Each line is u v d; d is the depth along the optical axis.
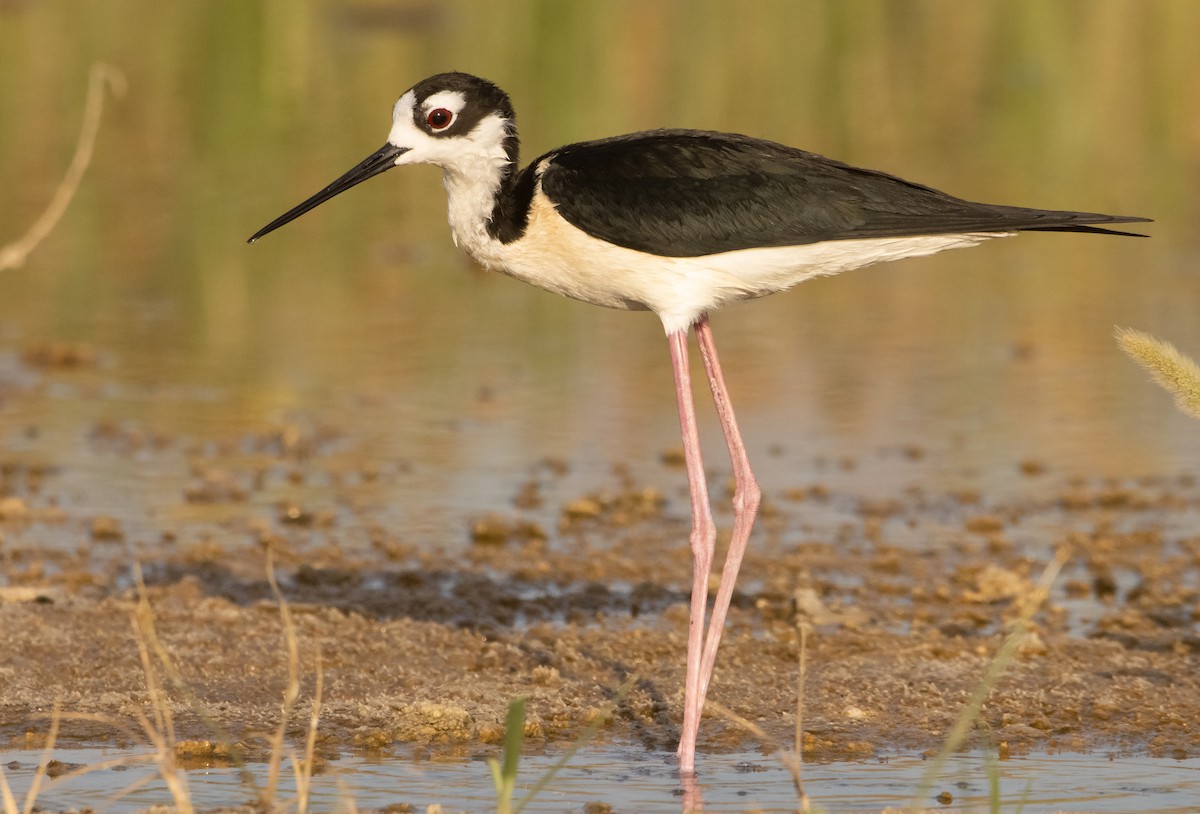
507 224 8.68
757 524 12.28
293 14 33.00
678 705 9.16
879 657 9.79
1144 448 13.91
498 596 10.78
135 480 13.04
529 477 13.27
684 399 8.46
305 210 8.87
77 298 18.16
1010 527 12.20
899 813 7.47
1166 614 10.50
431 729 8.72
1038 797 7.87
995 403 14.98
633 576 11.34
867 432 14.23
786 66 29.31
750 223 8.33
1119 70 29.80
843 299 18.73
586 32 31.39
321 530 12.06
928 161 23.09
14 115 25.64
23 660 9.45
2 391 15.16
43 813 7.49
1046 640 10.05
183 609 10.25
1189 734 8.73
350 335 17.16
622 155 8.55
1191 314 17.41
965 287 19.17
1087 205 20.91
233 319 17.64
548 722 8.92
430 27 31.95
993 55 30.95
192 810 7.22
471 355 16.52
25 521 12.05
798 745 7.04
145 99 26.78
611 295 8.68
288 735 8.69
